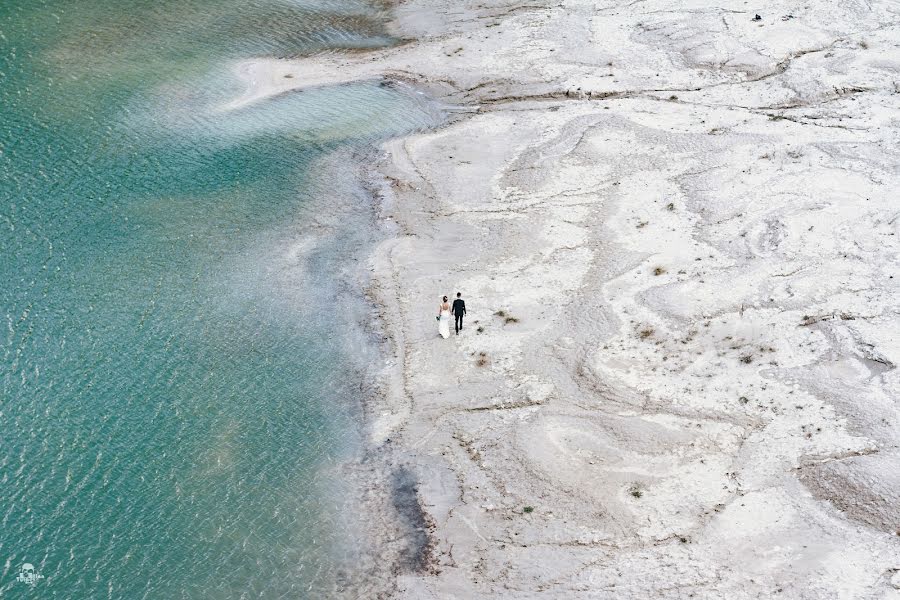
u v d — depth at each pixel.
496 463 28.91
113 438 30.22
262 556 26.27
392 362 33.97
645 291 35.47
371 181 45.19
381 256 39.81
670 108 49.25
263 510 27.77
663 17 58.50
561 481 27.88
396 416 31.42
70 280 37.91
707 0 60.06
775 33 54.91
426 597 24.97
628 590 24.36
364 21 62.91
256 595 25.09
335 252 40.25
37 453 29.48
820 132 45.38
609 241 38.78
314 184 45.03
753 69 51.91
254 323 35.97
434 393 32.22
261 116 51.00
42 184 44.06
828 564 24.27
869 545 24.69
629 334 33.44
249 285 38.09
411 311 36.41
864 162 42.25
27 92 51.81
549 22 59.78
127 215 42.25
